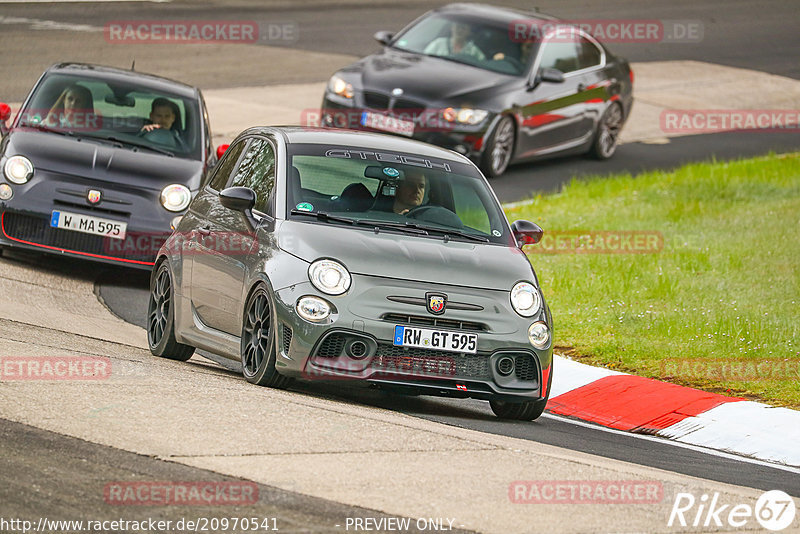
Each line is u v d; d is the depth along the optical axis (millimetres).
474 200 33688
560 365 37594
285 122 71812
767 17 131875
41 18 97125
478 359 29688
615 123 76312
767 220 59312
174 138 47812
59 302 40906
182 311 34031
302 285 29078
